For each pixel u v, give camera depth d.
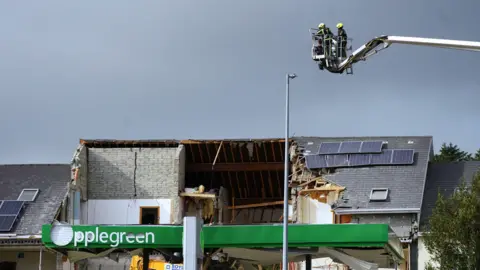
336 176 72.19
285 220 45.78
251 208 81.19
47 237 48.94
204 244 48.28
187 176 79.94
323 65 40.66
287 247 46.25
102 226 48.91
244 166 78.38
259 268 60.53
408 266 65.94
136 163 76.00
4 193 72.44
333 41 40.06
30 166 76.62
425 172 71.38
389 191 69.38
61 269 67.31
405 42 35.91
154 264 61.00
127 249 52.19
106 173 76.00
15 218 68.44
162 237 48.56
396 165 72.38
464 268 55.81
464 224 56.47
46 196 71.88
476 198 57.81
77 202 73.12
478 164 73.06
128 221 75.06
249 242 48.22
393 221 67.56
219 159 78.75
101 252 51.97
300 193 72.31
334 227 48.03
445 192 70.06
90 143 76.88
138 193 75.50
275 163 77.88
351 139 77.50
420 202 67.69
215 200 75.12
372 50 38.03
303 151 75.50
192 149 78.12
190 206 76.19
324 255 52.19
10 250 68.06
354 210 67.94
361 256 52.69
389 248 49.50
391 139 76.81
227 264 54.19
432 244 57.25
